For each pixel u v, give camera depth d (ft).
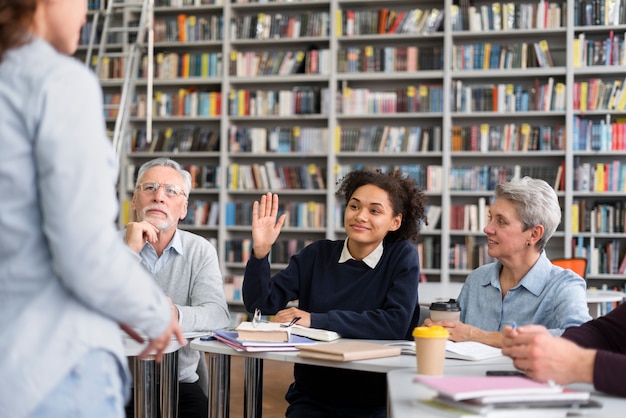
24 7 3.92
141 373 7.48
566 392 4.25
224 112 23.47
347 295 8.38
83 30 24.48
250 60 23.44
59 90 3.80
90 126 3.83
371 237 8.23
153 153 23.93
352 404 7.89
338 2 22.93
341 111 22.93
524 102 21.80
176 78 23.75
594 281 21.83
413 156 22.84
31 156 3.80
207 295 8.93
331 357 6.37
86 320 3.92
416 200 8.51
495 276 8.16
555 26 21.63
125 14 24.14
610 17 21.38
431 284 16.87
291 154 23.07
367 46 23.38
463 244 22.61
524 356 4.93
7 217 3.79
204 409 8.73
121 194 23.91
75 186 3.70
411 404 4.45
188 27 23.82
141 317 4.06
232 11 23.84
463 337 7.19
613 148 21.29
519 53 21.85
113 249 3.83
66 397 3.83
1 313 3.84
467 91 22.08
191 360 8.89
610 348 5.92
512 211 7.73
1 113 3.78
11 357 3.76
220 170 23.56
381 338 7.83
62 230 3.67
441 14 22.30
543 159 22.29
